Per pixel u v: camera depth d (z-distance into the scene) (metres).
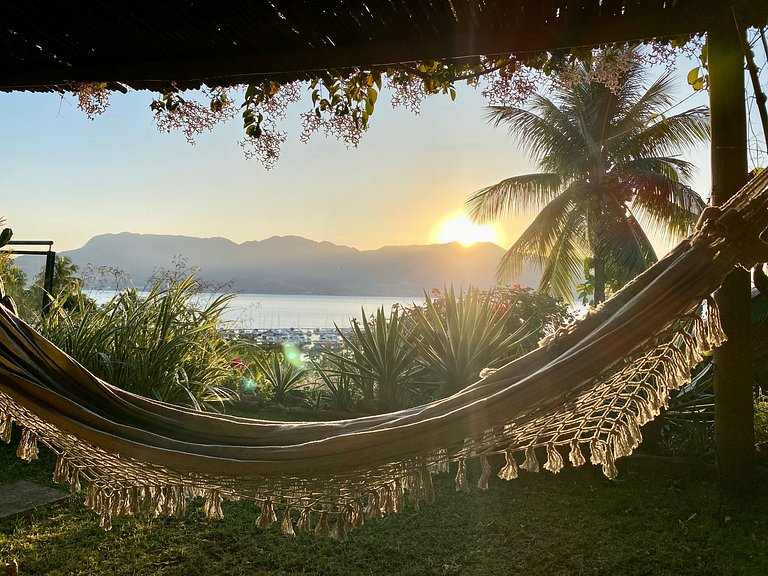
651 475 4.48
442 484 4.32
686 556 3.16
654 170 12.40
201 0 2.76
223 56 3.23
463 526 3.56
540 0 2.81
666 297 1.66
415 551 3.22
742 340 3.81
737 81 3.41
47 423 2.01
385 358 6.03
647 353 1.72
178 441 1.96
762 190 1.64
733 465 3.89
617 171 12.39
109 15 2.88
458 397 2.02
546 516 3.70
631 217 12.45
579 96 12.23
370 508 1.86
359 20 2.93
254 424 2.21
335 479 1.85
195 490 2.00
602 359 1.68
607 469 1.75
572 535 3.41
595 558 3.13
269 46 3.16
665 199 11.60
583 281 14.02
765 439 5.27
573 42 2.95
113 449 1.93
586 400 1.77
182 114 3.43
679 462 4.51
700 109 11.30
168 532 3.42
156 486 2.05
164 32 3.03
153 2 2.74
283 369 7.24
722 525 3.55
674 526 3.54
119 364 5.23
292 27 2.99
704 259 1.64
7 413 2.10
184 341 5.54
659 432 4.90
